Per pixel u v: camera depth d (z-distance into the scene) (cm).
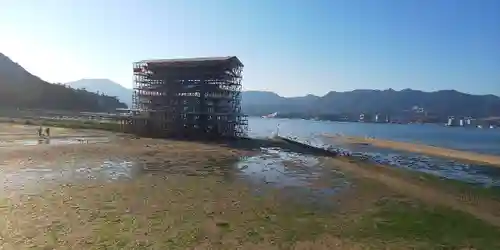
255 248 1420
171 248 1377
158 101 8131
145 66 8169
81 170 3119
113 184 2552
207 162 4009
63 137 6197
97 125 8506
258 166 3900
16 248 1309
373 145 8012
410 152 6650
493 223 1947
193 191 2425
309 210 2059
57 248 1325
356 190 2708
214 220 1770
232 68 7981
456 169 4559
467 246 1553
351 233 1664
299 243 1497
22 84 17550
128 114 8912
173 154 4631
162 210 1909
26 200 2008
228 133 7938
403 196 2555
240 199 2250
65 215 1748
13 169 3038
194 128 7775
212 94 7838
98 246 1362
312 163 4312
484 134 15600
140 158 4100
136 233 1527
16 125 8075
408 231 1731
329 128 18738
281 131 13638
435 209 2205
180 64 7744
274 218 1859
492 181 3634
